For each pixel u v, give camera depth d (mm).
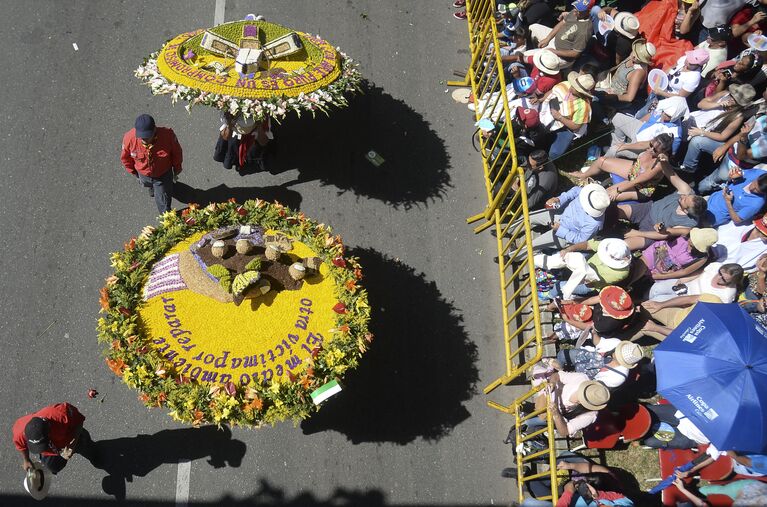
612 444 6910
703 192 8398
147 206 8148
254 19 8039
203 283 6414
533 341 7141
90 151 8398
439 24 10414
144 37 9445
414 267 8172
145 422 6848
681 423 6844
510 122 7621
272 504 6656
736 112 7766
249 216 6961
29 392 6867
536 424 6934
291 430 6977
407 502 6863
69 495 6453
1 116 8453
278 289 6508
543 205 8289
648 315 7367
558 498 6238
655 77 8719
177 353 6078
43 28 9219
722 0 9023
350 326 6363
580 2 8641
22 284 7418
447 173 8953
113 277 6316
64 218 7898
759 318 7012
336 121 9102
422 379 7496
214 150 8594
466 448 7199
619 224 8289
